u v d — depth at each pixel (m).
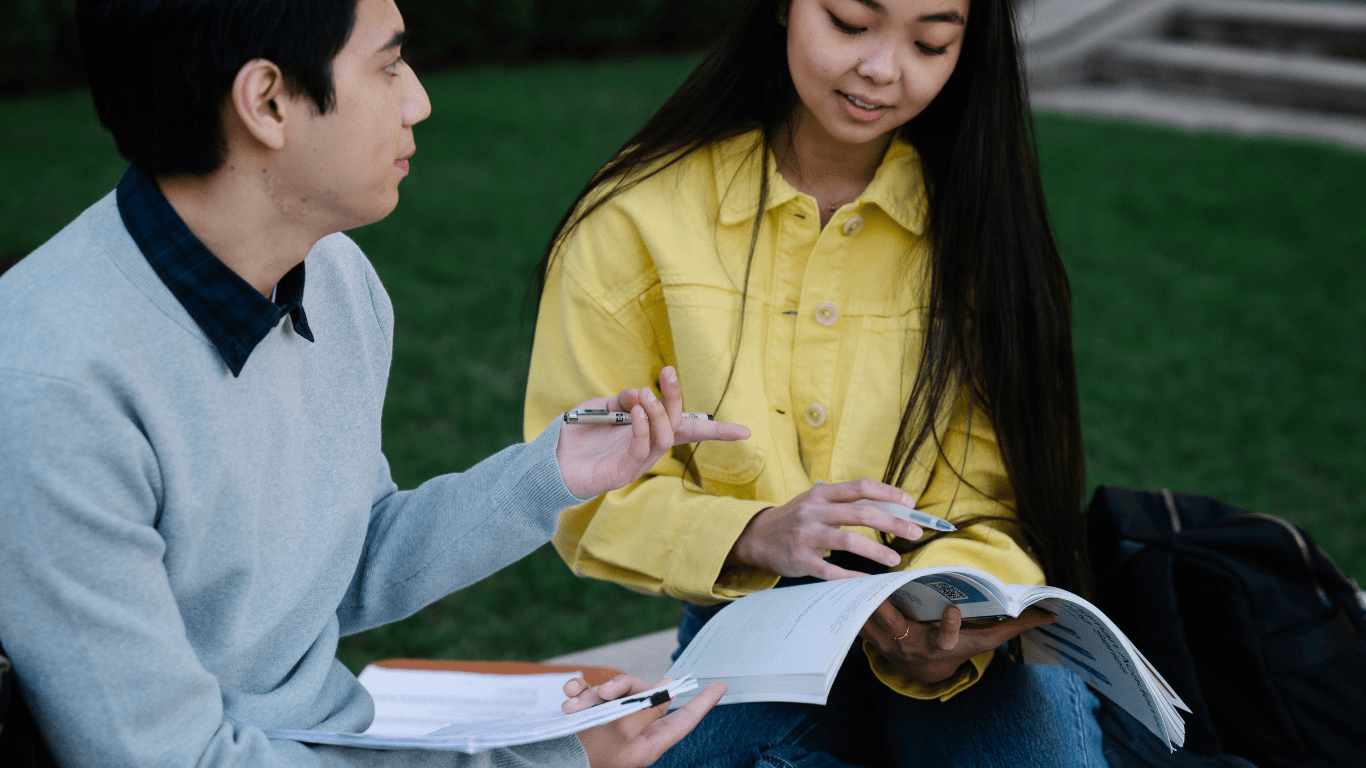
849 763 1.56
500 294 4.89
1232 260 5.38
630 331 1.62
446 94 8.36
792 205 1.56
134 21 0.91
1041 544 1.66
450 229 5.60
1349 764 1.65
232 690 1.12
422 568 1.31
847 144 1.57
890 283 1.61
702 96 1.58
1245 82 8.27
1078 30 8.81
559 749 1.16
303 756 1.04
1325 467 3.74
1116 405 4.09
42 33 8.20
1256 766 1.63
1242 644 1.68
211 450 1.01
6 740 0.96
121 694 0.95
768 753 1.45
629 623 2.99
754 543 1.47
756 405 1.57
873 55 1.38
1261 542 1.73
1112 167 6.68
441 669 1.77
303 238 1.05
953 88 1.55
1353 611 1.70
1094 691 1.64
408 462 3.57
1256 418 4.03
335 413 1.20
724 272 1.57
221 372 1.01
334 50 0.95
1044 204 1.58
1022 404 1.59
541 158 6.79
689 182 1.60
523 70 9.48
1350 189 6.34
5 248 4.87
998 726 1.50
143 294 0.97
